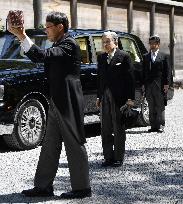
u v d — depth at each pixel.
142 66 12.98
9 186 7.63
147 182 7.83
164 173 8.41
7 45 11.90
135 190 7.36
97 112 12.00
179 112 17.06
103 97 8.80
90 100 11.82
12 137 10.25
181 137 12.07
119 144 8.87
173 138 11.93
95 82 11.95
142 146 10.88
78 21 21.89
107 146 8.94
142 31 26.86
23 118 10.36
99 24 23.14
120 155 8.92
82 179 6.86
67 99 6.62
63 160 9.44
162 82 12.80
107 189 7.41
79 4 21.94
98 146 10.98
